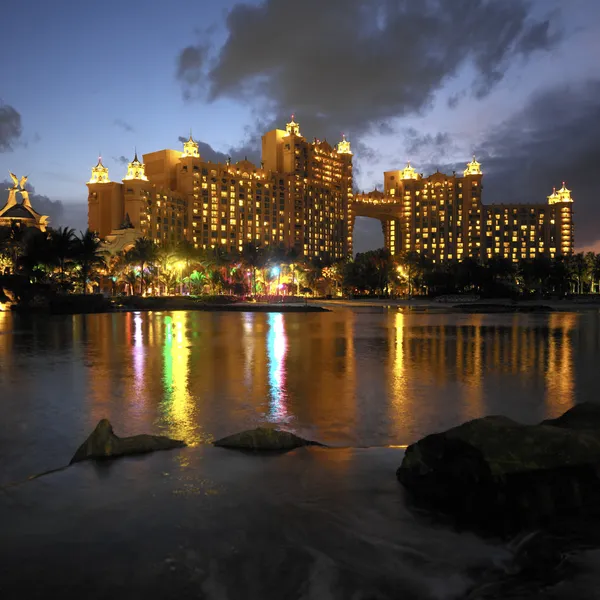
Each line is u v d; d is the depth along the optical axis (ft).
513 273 572.92
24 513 19.98
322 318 211.82
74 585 14.93
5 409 43.86
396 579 15.29
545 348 95.35
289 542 17.61
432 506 20.65
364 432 36.63
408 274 551.59
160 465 26.03
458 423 39.24
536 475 19.39
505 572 15.66
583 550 16.76
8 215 464.24
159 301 314.96
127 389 53.11
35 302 252.21
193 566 15.96
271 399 48.03
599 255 639.35
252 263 488.85
